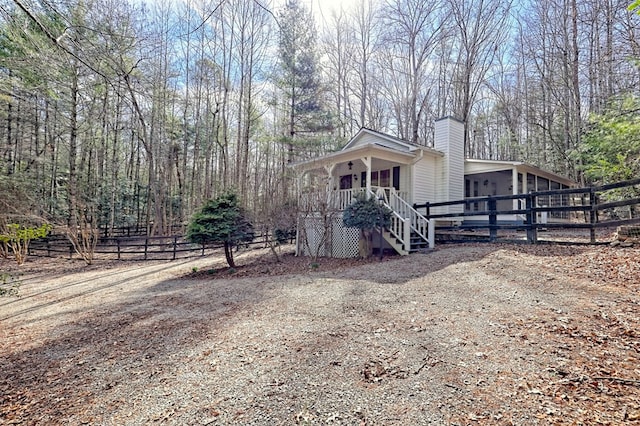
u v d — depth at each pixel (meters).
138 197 25.17
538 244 8.41
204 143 26.41
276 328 4.52
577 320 3.94
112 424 2.64
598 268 5.83
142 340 4.52
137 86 8.79
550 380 2.83
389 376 3.08
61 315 6.14
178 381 3.27
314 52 22.86
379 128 27.44
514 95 26.64
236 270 10.24
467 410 2.52
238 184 21.22
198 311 5.77
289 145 22.39
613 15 13.55
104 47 5.84
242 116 25.59
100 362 3.88
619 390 2.62
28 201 14.11
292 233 14.04
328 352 3.64
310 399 2.79
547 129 20.27
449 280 6.26
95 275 10.77
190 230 10.27
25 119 16.55
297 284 7.19
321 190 11.40
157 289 8.19
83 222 13.83
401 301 5.31
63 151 20.33
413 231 11.08
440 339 3.79
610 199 8.87
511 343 3.56
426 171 13.79
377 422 2.44
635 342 3.31
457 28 21.23
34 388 3.35
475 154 32.22
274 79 22.59
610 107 10.46
